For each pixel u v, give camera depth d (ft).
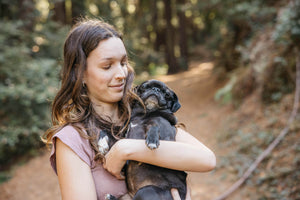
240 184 19.27
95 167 5.98
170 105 7.79
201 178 21.75
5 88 26.78
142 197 6.17
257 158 20.75
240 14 33.60
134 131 6.83
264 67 26.68
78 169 5.65
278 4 30.83
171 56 70.69
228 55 39.93
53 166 6.03
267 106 25.50
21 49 30.27
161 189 6.42
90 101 6.44
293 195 16.76
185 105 38.81
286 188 17.39
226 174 21.11
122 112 7.04
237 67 38.14
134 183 6.60
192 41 100.53
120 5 75.82
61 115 6.40
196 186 20.83
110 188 5.97
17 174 26.16
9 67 28.53
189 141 6.96
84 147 5.89
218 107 33.71
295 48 24.34
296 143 19.75
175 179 6.68
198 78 52.44
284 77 25.12
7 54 28.86
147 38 91.86
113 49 6.07
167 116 7.33
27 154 28.91
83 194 5.49
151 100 7.20
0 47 29.50
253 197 17.97
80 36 6.10
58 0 41.86
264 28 30.83
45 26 36.76
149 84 7.68
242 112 27.81
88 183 5.62
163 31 87.40
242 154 22.33
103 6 61.41
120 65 6.25
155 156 5.86
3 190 24.02
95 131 6.32
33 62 29.89
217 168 22.20
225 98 32.24
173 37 71.15
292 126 21.01
